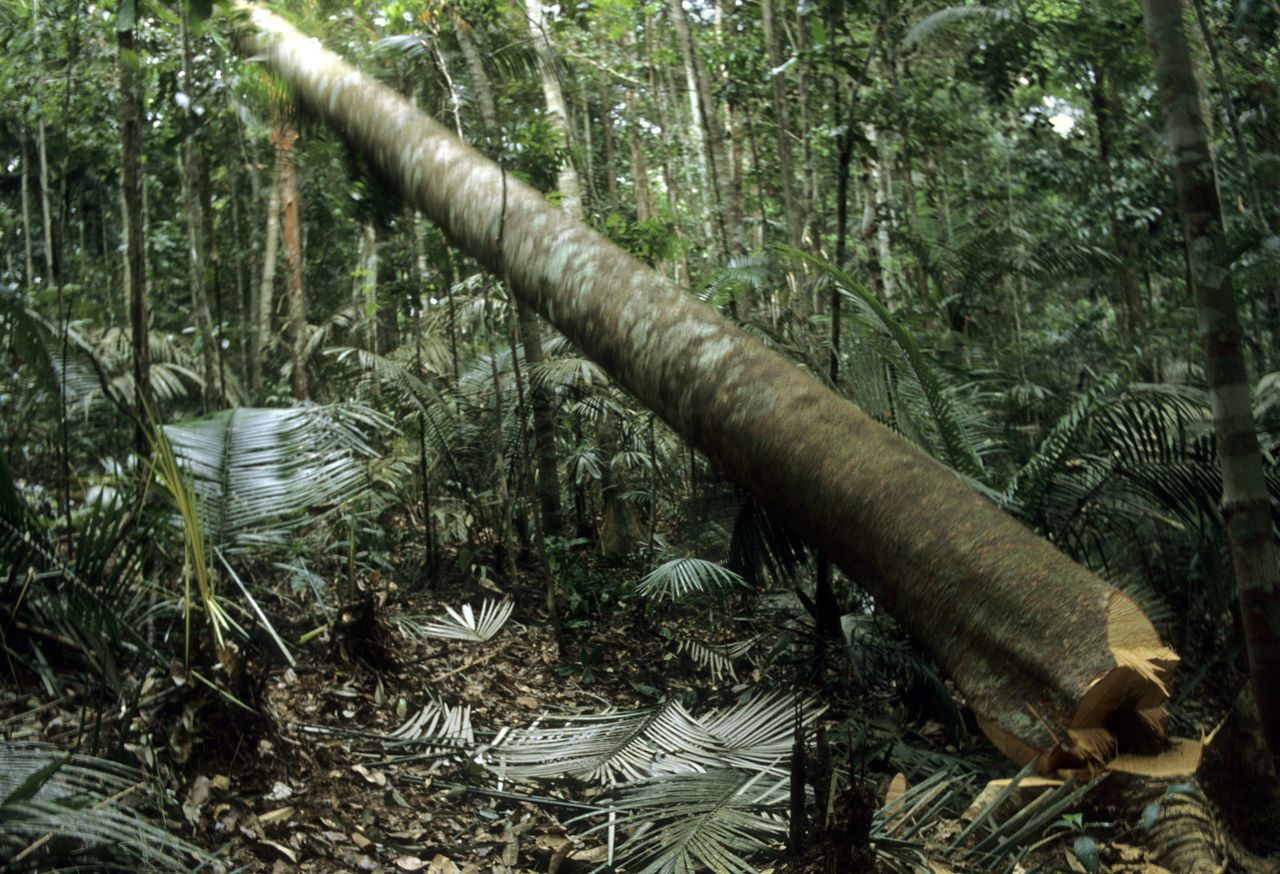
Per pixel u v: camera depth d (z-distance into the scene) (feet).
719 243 35.24
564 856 10.37
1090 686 10.11
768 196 43.57
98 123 25.25
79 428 17.95
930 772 12.87
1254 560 9.78
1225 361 9.89
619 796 10.82
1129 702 10.47
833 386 16.56
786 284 24.84
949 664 11.27
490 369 21.79
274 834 9.91
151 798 9.46
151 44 20.92
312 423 15.72
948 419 15.60
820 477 11.73
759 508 14.55
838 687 15.52
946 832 10.39
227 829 9.62
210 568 12.84
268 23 19.21
